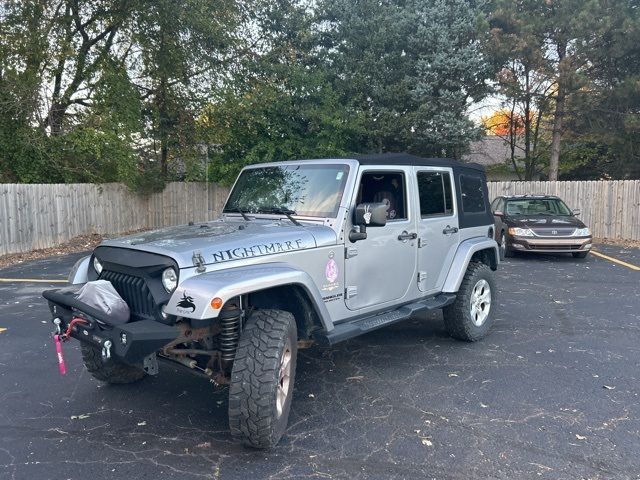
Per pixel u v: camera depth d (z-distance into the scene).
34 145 14.55
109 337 3.23
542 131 25.70
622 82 18.31
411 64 19.38
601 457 3.44
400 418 4.02
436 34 18.78
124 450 3.55
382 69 19.16
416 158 5.23
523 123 26.48
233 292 3.20
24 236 12.98
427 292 5.31
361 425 3.90
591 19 16.73
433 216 5.36
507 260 12.20
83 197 15.31
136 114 16.23
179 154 18.73
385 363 5.22
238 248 3.59
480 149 26.59
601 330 6.36
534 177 26.53
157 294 3.33
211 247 3.50
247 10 18.92
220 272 3.39
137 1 15.38
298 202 4.58
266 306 3.89
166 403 4.32
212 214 19.89
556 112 20.48
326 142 18.67
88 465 3.36
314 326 3.99
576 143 23.78
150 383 4.74
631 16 17.33
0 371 5.01
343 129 18.64
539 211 13.49
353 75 19.06
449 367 5.11
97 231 15.96
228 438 3.72
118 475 3.24
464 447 3.57
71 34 15.58
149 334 3.12
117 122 15.61
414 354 5.49
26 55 14.48
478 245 5.86
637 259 12.25
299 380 4.79
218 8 16.91
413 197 5.06
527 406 4.21
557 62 18.77
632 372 4.96
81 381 4.78
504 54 18.31
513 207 13.58
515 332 6.29
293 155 19.05
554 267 11.16
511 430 3.81
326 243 4.10
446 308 5.79
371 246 4.52
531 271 10.64
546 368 5.07
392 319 4.62
